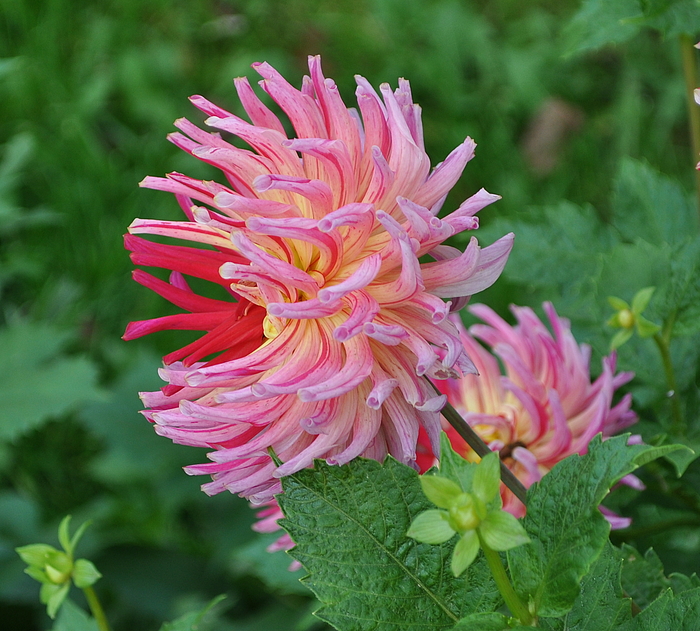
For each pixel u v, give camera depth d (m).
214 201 0.68
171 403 0.68
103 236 1.81
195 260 0.69
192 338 1.64
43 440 1.61
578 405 0.81
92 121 2.08
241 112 1.98
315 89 0.68
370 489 0.65
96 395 1.20
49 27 2.21
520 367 0.81
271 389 0.65
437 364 0.67
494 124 1.96
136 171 1.94
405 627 0.64
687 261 0.80
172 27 2.30
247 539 1.24
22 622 1.25
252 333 0.68
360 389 0.67
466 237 0.94
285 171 0.68
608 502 0.83
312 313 0.65
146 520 1.41
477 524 0.59
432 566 0.64
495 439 0.83
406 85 0.70
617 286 0.81
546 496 0.63
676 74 1.88
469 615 0.62
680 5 0.79
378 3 2.19
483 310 0.85
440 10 2.14
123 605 1.29
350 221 0.65
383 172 0.66
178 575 1.29
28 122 2.06
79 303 1.71
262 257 0.66
